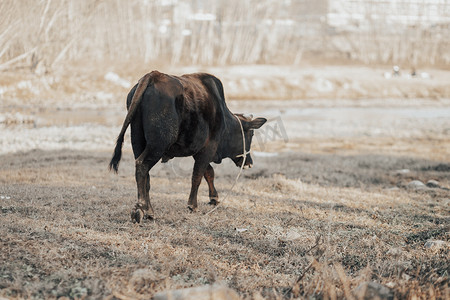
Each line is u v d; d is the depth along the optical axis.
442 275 5.96
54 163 13.66
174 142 7.48
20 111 29.72
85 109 33.78
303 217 8.59
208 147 8.10
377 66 74.00
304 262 6.27
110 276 5.34
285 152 18.69
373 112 41.28
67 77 40.62
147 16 55.12
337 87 56.00
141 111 7.09
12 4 29.02
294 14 91.12
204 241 6.81
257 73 57.78
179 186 11.34
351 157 17.42
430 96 55.69
